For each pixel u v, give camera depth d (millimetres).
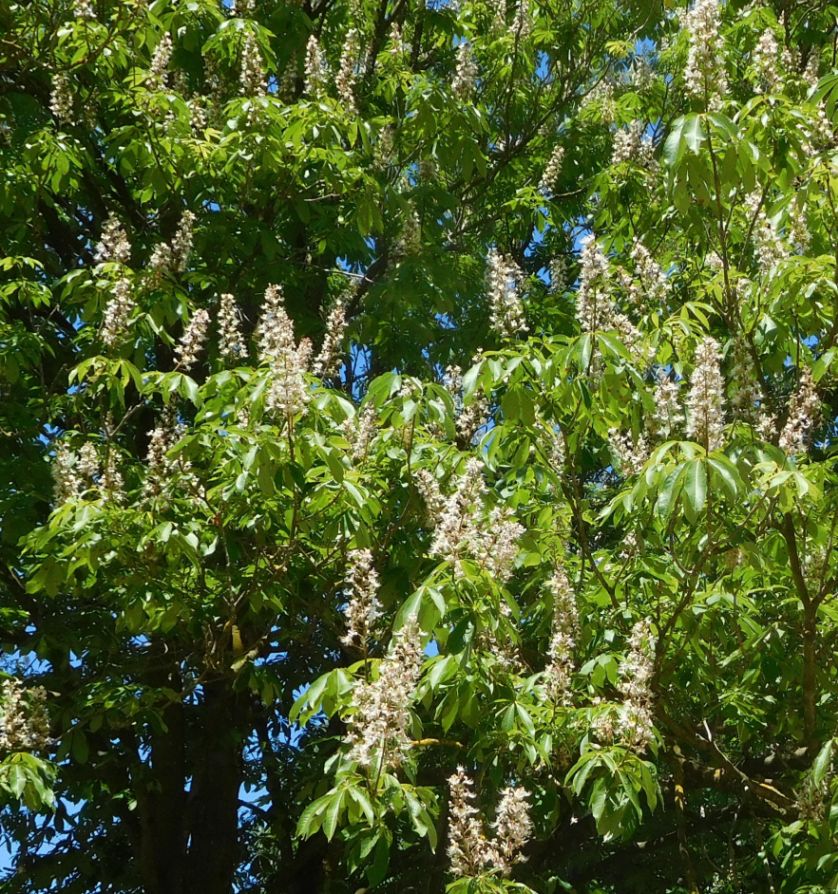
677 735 5805
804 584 5316
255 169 7656
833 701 6215
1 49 7730
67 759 7852
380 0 9852
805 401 5383
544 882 6965
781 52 7512
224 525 6102
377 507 5684
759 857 6871
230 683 7578
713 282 6008
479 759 5582
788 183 5230
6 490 7000
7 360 7012
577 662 6016
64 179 7816
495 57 10133
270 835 10273
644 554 5840
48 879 8906
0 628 7621
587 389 5043
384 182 8461
